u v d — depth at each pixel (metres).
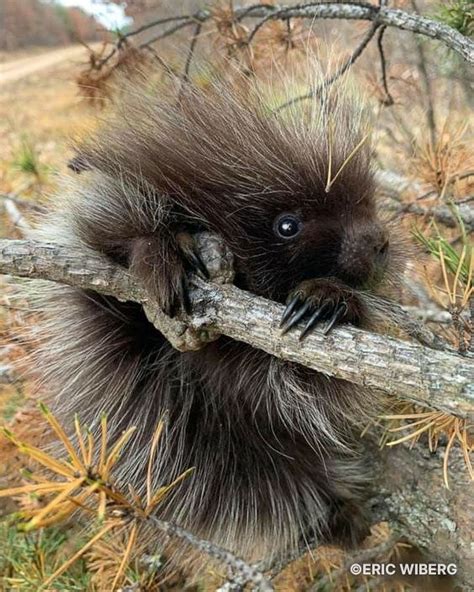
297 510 0.26
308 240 0.22
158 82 0.25
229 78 0.25
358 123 0.24
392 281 0.25
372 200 0.23
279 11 0.28
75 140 0.25
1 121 0.83
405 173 0.36
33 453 0.14
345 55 0.33
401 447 0.26
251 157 0.22
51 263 0.18
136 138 0.23
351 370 0.15
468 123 0.33
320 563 0.29
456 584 0.25
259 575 0.19
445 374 0.13
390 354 0.14
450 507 0.24
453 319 0.16
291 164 0.22
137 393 0.26
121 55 0.32
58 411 0.26
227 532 0.26
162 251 0.19
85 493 0.14
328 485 0.27
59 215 0.24
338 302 0.18
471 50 0.22
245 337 0.17
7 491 0.14
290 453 0.26
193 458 0.26
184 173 0.22
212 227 0.22
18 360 0.29
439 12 0.29
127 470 0.25
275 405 0.24
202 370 0.25
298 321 0.16
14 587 0.25
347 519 0.27
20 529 0.13
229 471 0.26
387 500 0.26
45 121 0.76
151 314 0.19
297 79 0.28
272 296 0.22
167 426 0.25
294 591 0.29
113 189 0.22
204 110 0.23
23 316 0.31
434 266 0.30
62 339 0.26
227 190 0.22
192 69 0.27
